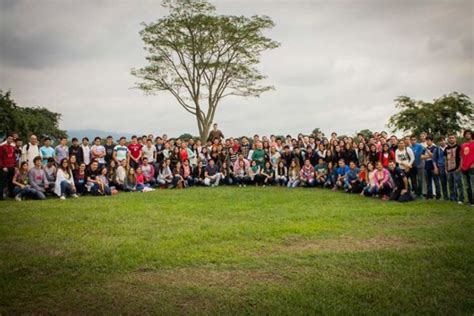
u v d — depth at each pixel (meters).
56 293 5.15
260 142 18.48
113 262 6.26
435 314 4.55
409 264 6.10
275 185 18.09
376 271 5.86
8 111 37.38
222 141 19.41
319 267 6.04
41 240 7.56
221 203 12.02
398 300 4.88
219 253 6.73
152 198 13.30
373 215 9.84
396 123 33.56
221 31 30.98
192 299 4.98
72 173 14.53
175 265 6.15
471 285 5.29
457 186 11.81
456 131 31.34
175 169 17.23
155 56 32.31
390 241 7.47
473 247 6.79
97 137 16.48
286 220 9.27
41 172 13.76
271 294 5.05
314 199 12.91
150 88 33.00
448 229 8.20
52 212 10.44
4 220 9.37
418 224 8.85
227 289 5.25
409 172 13.39
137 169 16.39
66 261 6.33
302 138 18.80
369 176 13.73
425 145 13.53
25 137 38.91
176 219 9.52
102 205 11.67
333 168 16.59
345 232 8.16
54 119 54.19
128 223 9.06
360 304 4.78
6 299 4.96
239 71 32.81
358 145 16.14
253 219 9.48
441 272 5.77
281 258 6.44
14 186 13.59
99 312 4.66
